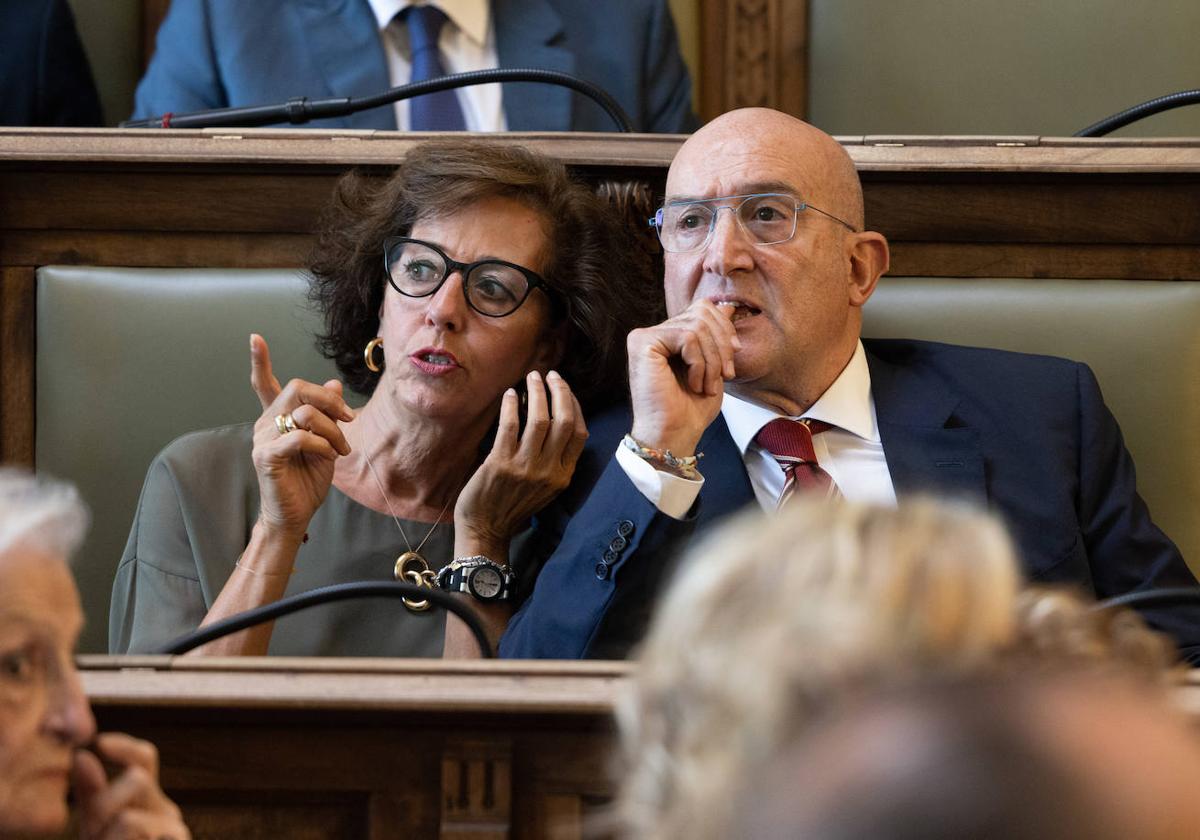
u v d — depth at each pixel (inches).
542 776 166.6
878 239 319.6
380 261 318.3
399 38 434.0
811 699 68.6
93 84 492.1
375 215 314.5
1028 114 498.6
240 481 314.7
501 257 307.9
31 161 327.6
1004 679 67.4
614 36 454.0
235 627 206.1
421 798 167.0
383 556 309.9
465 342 304.5
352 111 349.7
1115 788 61.8
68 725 135.0
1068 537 300.0
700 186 309.4
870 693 67.5
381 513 313.6
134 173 331.9
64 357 328.2
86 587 326.3
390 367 308.8
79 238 332.8
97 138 330.6
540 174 313.7
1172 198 333.4
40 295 330.3
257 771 167.5
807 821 64.0
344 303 323.3
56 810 135.4
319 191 334.6
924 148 333.1
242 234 335.3
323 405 294.7
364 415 323.3
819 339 308.3
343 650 301.9
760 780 67.8
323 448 290.4
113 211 332.5
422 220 310.0
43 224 331.9
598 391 329.4
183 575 306.3
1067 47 496.7
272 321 332.2
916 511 81.4
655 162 335.6
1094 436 313.6
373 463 316.5
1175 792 62.0
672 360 285.3
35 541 135.0
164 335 330.0
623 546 266.4
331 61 428.5
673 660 78.1
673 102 464.4
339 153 332.5
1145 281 336.8
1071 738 63.4
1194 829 61.4
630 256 330.3
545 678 169.3
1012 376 319.3
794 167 308.2
